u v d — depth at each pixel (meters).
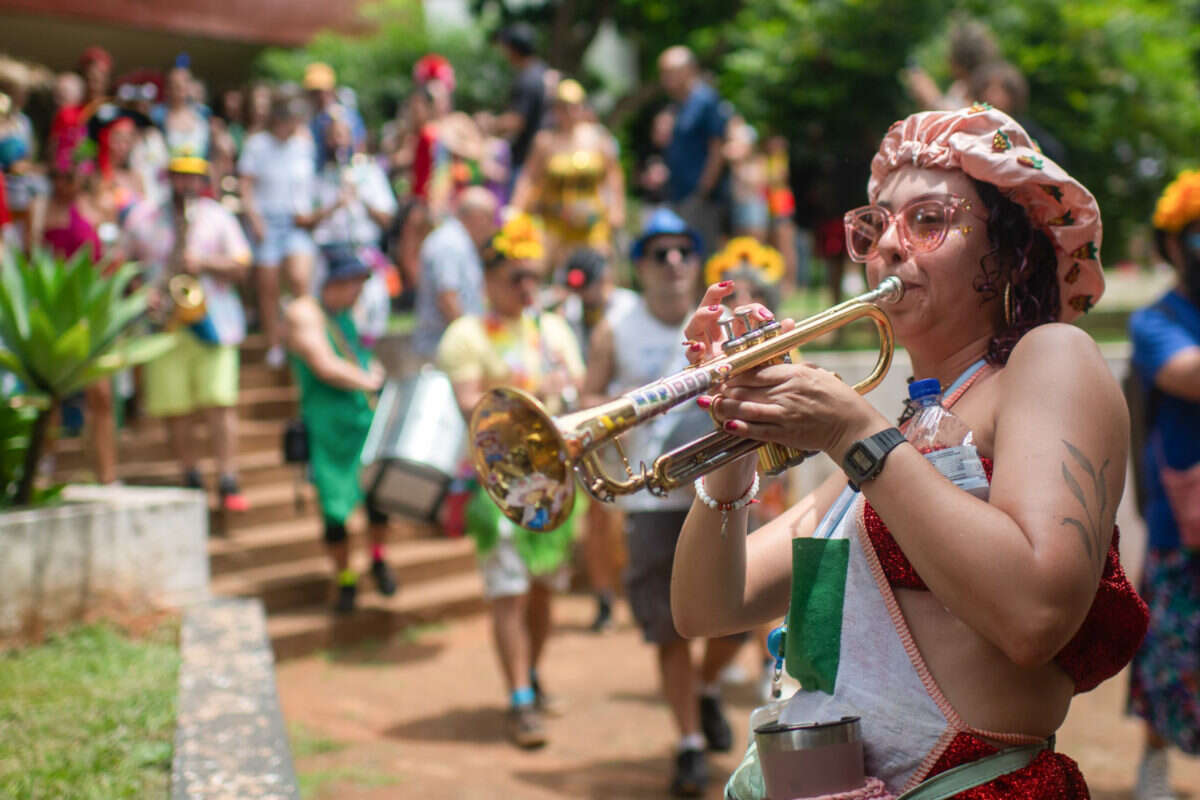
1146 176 10.02
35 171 7.20
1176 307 4.15
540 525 1.55
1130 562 6.89
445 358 5.13
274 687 3.76
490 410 1.56
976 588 1.47
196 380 6.62
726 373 1.60
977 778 1.58
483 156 9.45
